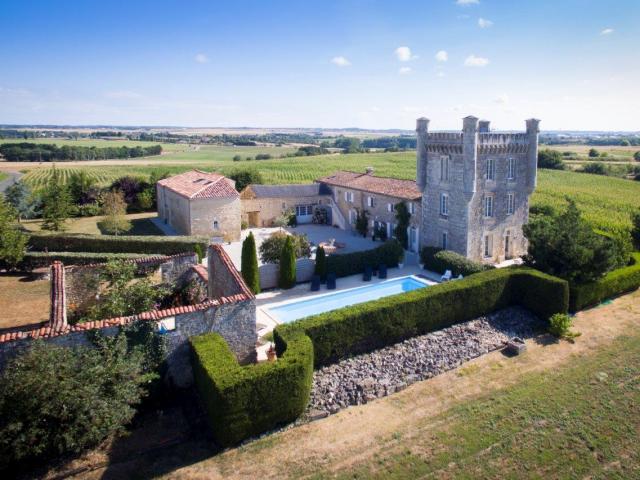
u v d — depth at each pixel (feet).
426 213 150.61
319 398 70.74
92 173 399.44
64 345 60.23
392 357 83.82
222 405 58.54
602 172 423.64
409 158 523.29
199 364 64.34
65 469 55.36
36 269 130.52
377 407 70.23
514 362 83.76
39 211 223.10
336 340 80.53
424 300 90.63
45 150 536.83
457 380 77.92
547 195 293.64
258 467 56.95
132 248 148.15
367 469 56.80
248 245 115.34
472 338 91.35
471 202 135.13
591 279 105.91
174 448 59.62
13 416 51.62
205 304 70.59
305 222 217.36
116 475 54.95
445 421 66.39
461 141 132.98
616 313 104.32
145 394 62.54
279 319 102.83
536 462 58.08
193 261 95.30
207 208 172.86
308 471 56.44
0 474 53.78
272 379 62.13
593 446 60.95
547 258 107.76
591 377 77.97
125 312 75.72
